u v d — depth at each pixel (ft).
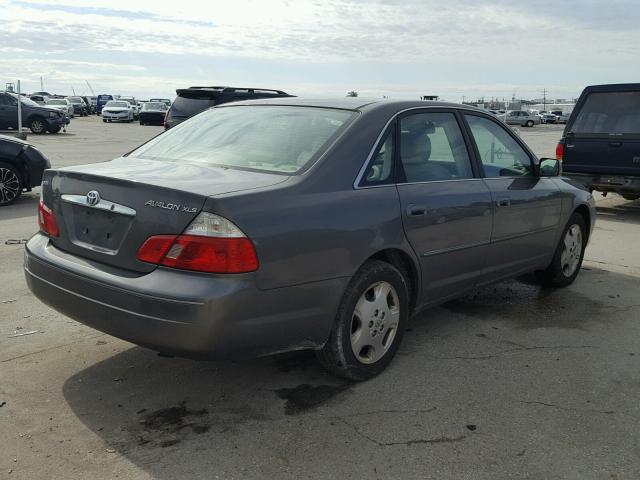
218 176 10.83
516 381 12.37
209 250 9.43
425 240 12.80
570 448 9.96
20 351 13.15
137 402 11.14
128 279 9.92
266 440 9.99
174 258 9.62
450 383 12.21
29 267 11.75
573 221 18.75
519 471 9.30
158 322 9.52
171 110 43.60
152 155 13.03
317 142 11.76
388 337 12.54
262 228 9.81
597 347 14.26
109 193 10.50
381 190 11.96
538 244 16.97
